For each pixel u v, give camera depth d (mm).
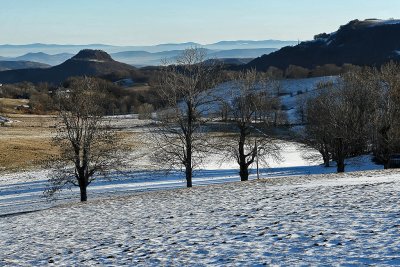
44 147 90625
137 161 72062
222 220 19359
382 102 55688
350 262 11617
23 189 57438
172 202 27094
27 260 16469
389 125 52656
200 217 20781
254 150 45969
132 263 14273
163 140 44188
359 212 17594
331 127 52125
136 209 26016
